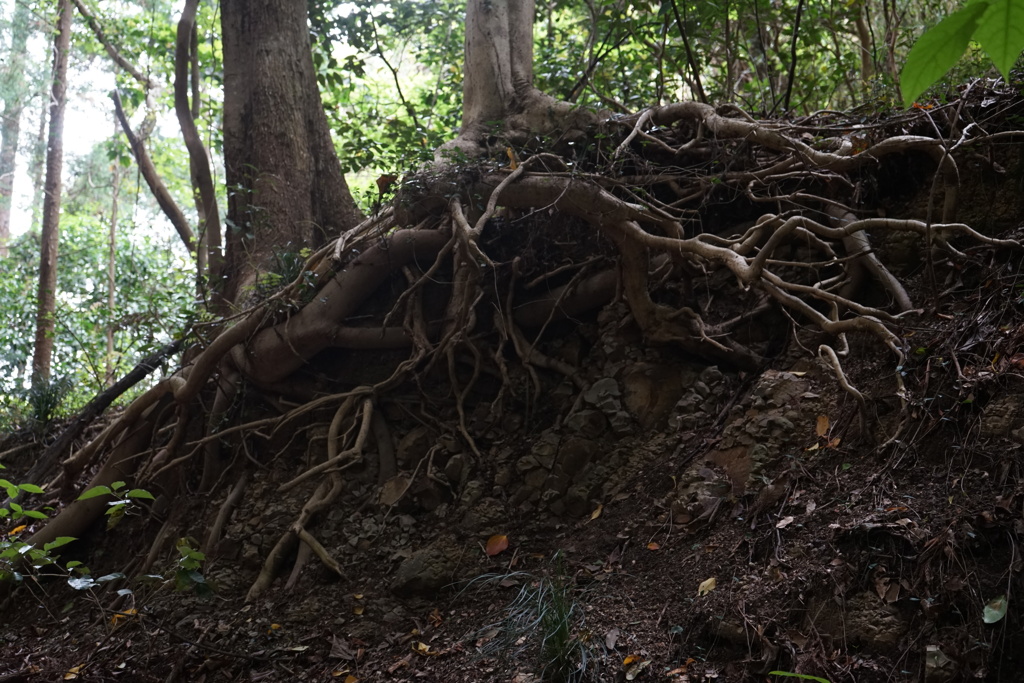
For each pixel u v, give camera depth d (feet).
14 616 19.19
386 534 17.13
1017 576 10.46
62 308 39.34
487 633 13.97
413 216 19.72
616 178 19.20
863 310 14.94
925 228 13.97
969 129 15.64
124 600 18.06
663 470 15.81
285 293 20.26
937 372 13.94
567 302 19.39
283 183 25.13
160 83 42.16
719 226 19.49
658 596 13.33
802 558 12.34
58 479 22.57
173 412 21.67
